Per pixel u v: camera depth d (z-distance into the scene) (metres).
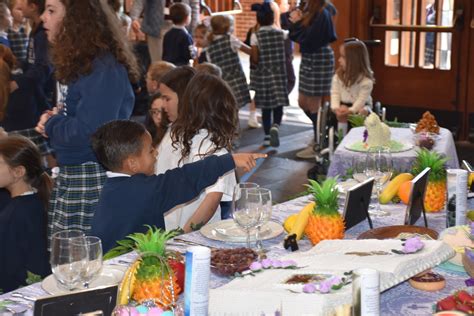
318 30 7.21
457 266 2.30
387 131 4.40
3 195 3.49
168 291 1.99
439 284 2.16
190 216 3.15
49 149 5.19
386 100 8.13
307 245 2.55
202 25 8.21
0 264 3.19
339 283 1.90
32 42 5.34
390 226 2.65
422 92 7.91
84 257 2.01
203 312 1.67
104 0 3.26
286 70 8.37
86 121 3.18
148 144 2.76
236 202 2.40
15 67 5.35
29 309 2.04
